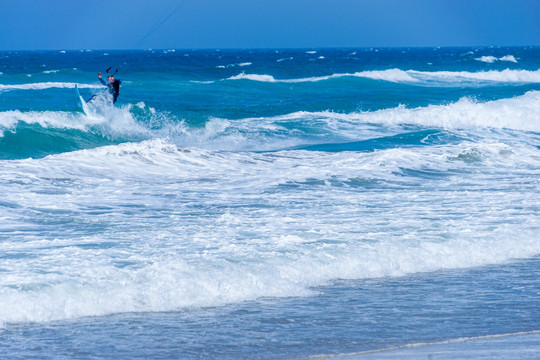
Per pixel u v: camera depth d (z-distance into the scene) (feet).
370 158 210.38
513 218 135.03
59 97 422.00
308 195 159.74
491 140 278.46
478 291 94.89
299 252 106.63
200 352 70.44
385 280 100.07
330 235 118.42
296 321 80.94
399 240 115.55
